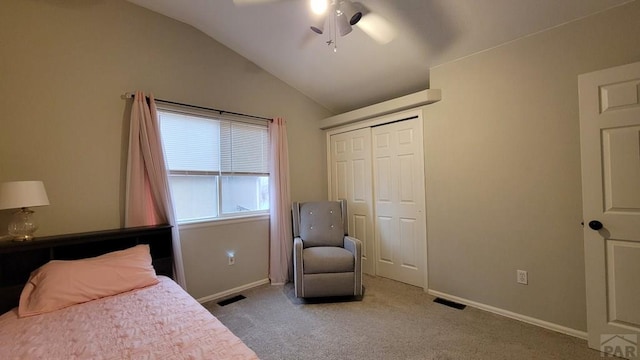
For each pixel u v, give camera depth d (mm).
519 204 2283
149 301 1648
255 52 3111
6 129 1898
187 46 2764
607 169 1851
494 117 2402
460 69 2605
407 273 3166
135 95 2355
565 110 2061
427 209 2891
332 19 2412
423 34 2434
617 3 1833
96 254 2162
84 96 2191
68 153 2119
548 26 2098
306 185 3818
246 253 3152
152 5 2488
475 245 2541
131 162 2320
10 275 1841
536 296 2211
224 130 3025
